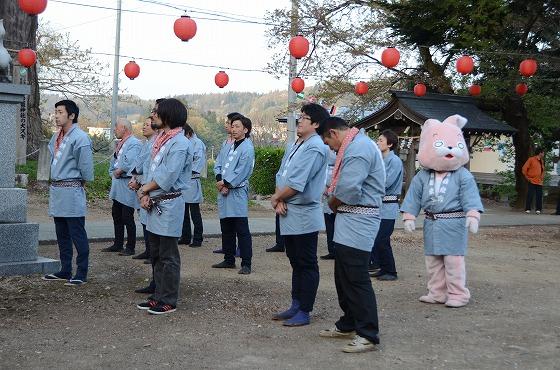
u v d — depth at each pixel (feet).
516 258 33.19
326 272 27.45
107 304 20.34
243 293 22.57
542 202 64.08
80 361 15.02
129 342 16.60
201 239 32.91
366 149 16.28
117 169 29.04
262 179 64.18
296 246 18.56
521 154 61.62
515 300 22.90
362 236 16.24
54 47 81.35
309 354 16.01
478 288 24.94
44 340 16.56
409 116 50.26
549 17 45.39
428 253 22.20
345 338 17.39
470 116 50.78
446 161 21.71
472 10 42.65
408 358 15.87
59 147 22.52
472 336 17.98
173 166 18.79
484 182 77.66
